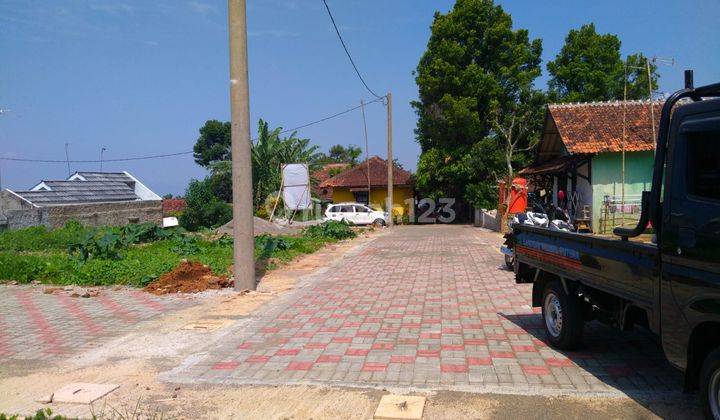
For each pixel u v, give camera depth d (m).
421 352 6.66
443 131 36.16
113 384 5.89
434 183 37.84
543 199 25.78
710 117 4.11
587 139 21.62
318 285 11.52
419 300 9.67
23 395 5.68
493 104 34.12
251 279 11.02
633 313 5.38
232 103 10.86
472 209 39.62
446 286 10.97
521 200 19.02
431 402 5.16
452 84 34.94
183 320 8.66
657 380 5.51
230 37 10.82
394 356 6.54
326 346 7.03
